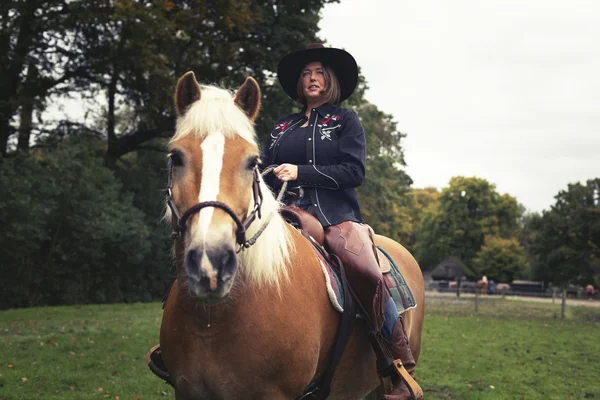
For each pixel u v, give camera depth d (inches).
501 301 1278.3
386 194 1567.4
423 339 510.3
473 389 302.5
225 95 94.5
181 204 87.1
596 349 473.7
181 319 95.2
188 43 808.3
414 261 161.9
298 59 135.1
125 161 1042.1
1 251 748.0
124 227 871.1
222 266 80.0
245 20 776.3
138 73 778.8
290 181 127.5
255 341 93.4
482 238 2581.2
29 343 373.7
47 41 785.6
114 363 327.6
